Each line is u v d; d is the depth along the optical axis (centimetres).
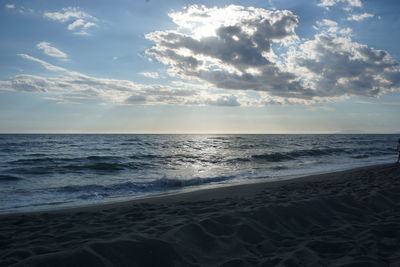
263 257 290
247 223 370
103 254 255
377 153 2789
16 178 1236
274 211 425
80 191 942
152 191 959
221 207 521
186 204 621
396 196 578
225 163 1888
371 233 356
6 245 342
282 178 1188
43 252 297
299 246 316
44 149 3234
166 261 264
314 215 440
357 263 261
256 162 1956
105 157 2131
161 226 367
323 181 946
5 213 630
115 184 1038
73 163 1800
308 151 2573
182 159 2086
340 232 365
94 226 431
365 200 531
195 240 313
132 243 278
